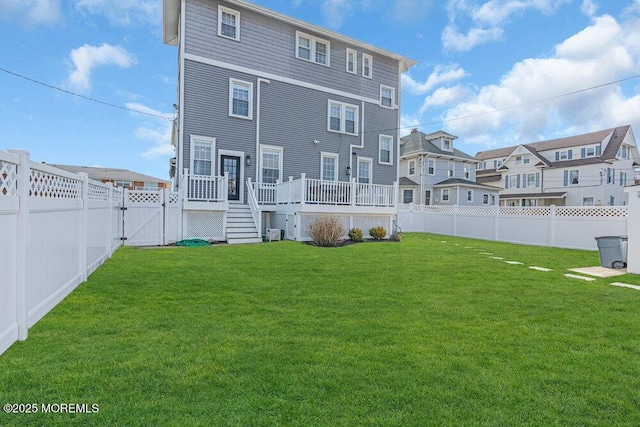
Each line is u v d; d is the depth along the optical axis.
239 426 1.81
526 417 1.95
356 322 3.49
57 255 3.93
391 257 8.23
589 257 9.17
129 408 1.95
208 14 12.34
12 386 2.14
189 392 2.12
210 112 12.38
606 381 2.36
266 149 13.59
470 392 2.19
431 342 2.99
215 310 3.80
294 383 2.25
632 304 4.36
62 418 1.85
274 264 6.88
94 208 5.84
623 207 10.55
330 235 10.64
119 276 5.52
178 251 8.70
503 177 34.69
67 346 2.75
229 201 12.82
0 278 2.57
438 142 29.08
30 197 3.06
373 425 1.85
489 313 3.89
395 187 13.71
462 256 8.73
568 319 3.72
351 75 15.84
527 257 9.02
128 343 2.84
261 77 13.43
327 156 15.17
